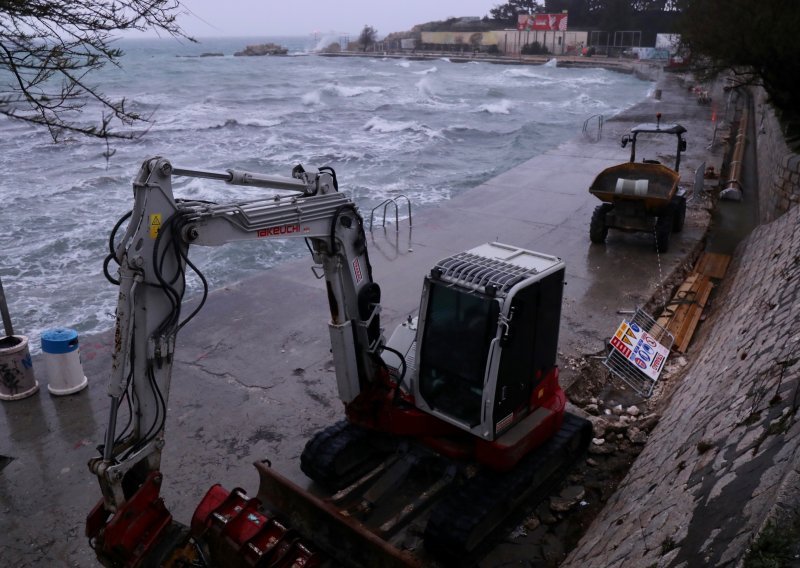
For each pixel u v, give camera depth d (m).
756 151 21.67
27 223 16.25
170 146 27.92
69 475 6.53
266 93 53.31
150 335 4.34
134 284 4.14
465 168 23.75
